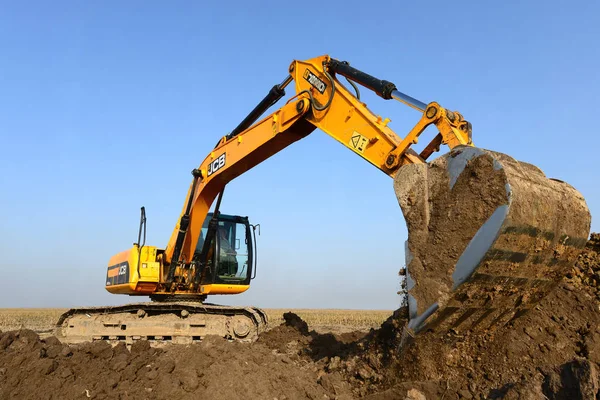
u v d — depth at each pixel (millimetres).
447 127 6754
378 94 7902
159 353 8422
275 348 11086
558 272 6742
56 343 8680
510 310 6543
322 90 9062
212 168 12023
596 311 6930
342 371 7363
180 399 6492
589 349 6211
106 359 8070
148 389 6895
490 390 5887
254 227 14484
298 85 9641
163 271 13531
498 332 6625
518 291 6406
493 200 5773
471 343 6488
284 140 10070
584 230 6746
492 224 5707
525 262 6148
